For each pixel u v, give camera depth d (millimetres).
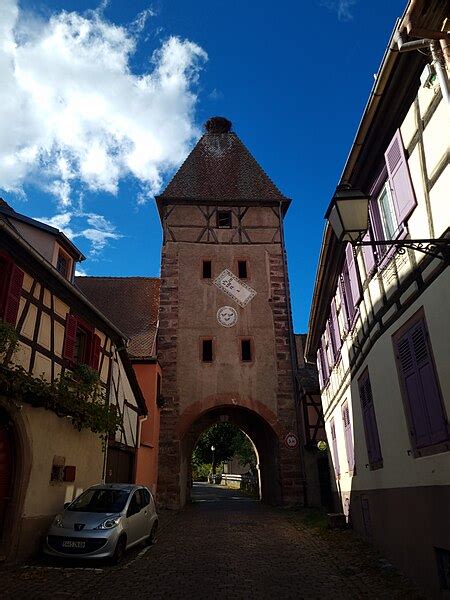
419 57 5461
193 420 19188
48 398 8516
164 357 20031
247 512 16812
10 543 7773
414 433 6184
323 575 7195
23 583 6621
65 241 12633
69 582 6777
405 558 6633
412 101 5898
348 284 9641
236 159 25438
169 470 18344
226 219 23016
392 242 4898
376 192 7387
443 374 5227
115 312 22375
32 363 8703
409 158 6059
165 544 10141
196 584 6734
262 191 23609
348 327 9906
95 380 10664
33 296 8922
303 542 10195
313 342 15609
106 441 12031
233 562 8219
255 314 20969
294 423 19344
